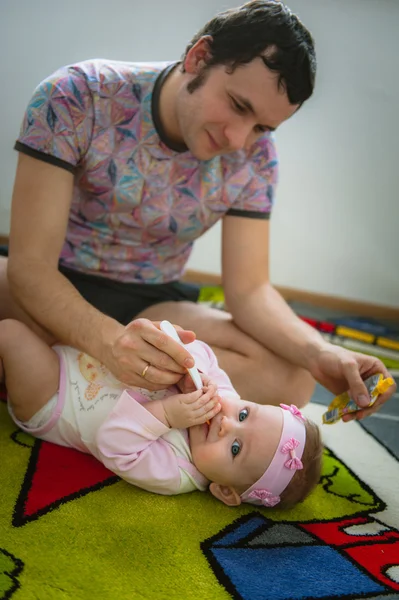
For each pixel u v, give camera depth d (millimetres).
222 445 1088
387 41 2508
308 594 870
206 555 926
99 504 1012
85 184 1290
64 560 852
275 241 2785
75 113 1193
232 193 1374
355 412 1158
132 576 846
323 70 2559
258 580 885
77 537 910
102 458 1082
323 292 2811
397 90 2551
